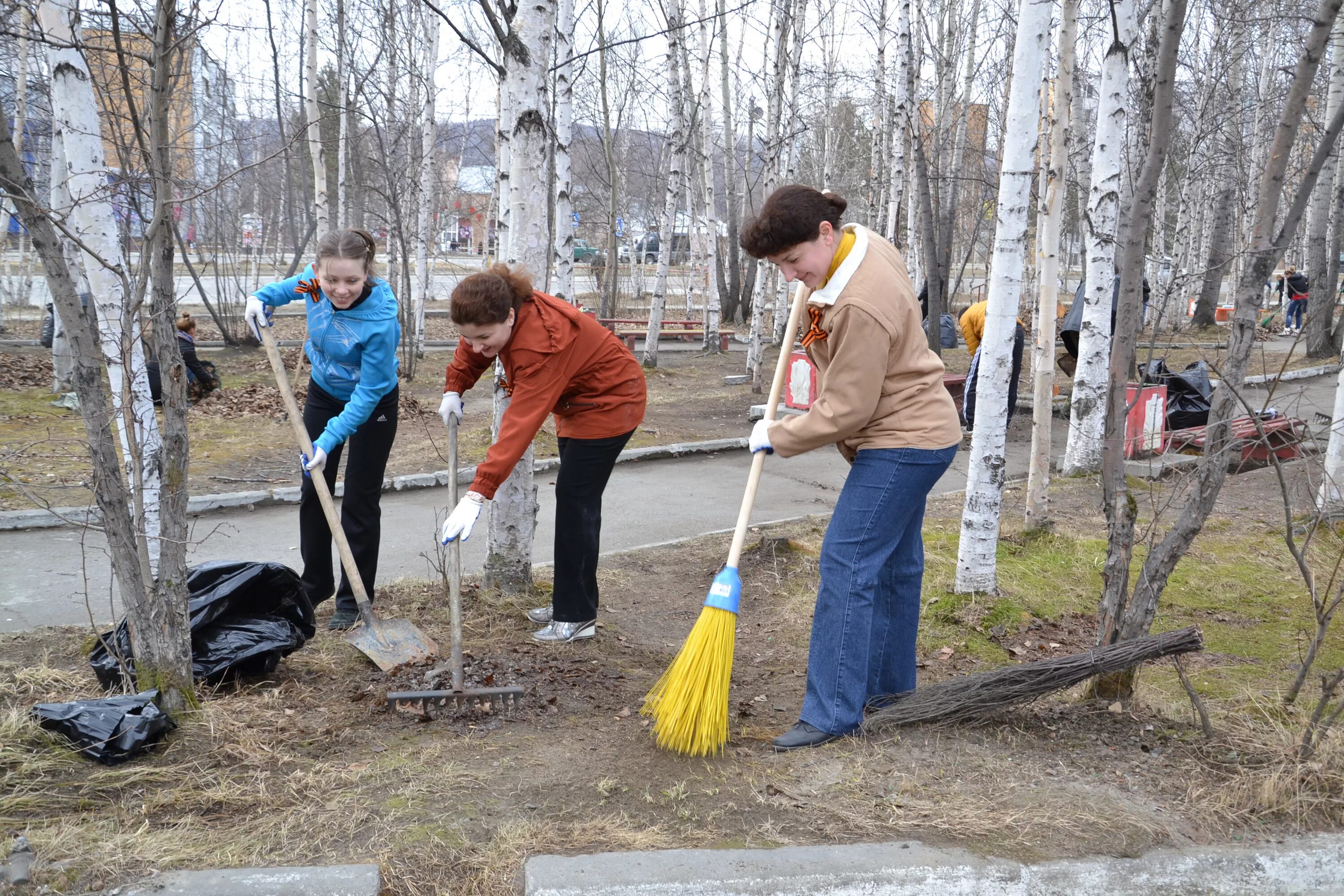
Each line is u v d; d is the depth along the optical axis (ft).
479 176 110.01
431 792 9.65
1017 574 18.60
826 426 10.30
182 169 27.50
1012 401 37.50
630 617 17.12
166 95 10.23
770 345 71.00
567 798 9.66
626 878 8.20
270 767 10.13
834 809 9.50
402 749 10.66
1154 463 27.35
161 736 10.43
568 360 12.49
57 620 16.05
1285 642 15.69
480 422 38.47
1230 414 10.91
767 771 10.34
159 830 8.84
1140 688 12.89
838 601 10.90
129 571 10.84
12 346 52.13
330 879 8.04
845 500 10.90
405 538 22.17
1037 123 15.53
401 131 54.54
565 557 14.48
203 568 12.89
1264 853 8.98
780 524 23.22
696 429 37.32
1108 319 27.25
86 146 12.98
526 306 12.35
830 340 10.21
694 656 10.74
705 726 10.57
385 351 14.14
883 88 55.57
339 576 18.72
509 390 14.84
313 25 45.27
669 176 54.03
